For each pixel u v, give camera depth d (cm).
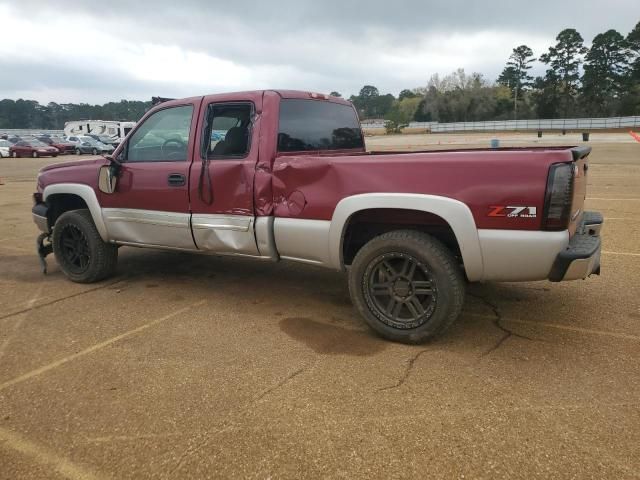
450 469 243
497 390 313
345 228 388
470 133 8175
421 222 387
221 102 442
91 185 518
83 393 318
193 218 452
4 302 492
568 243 338
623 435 266
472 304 466
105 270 543
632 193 1145
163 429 279
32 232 869
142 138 492
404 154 365
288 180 402
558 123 7944
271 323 430
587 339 385
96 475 244
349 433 272
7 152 3766
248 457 254
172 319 441
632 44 9319
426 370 340
